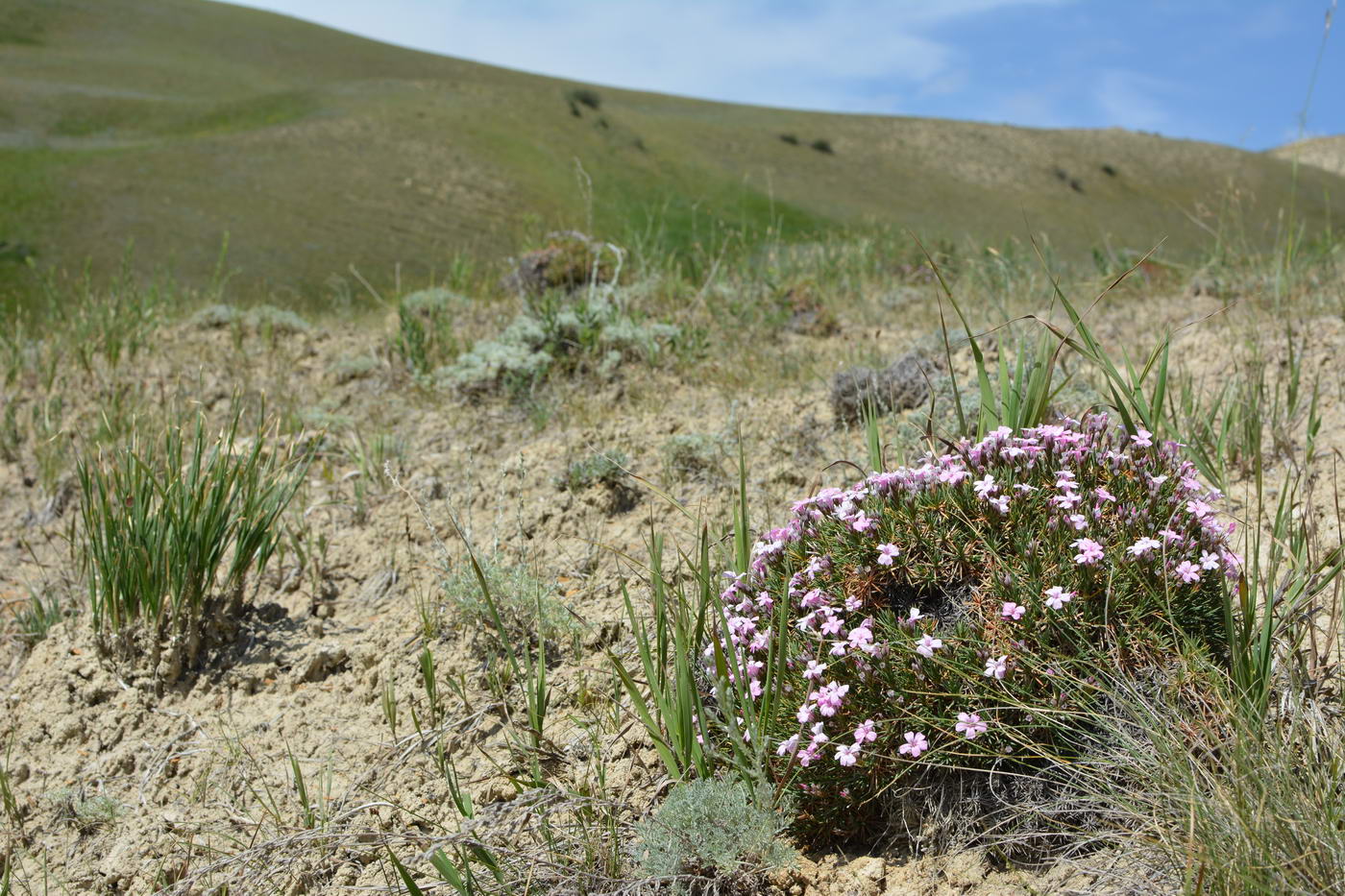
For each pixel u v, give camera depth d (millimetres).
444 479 5180
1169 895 2191
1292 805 2182
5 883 3045
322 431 4820
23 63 73688
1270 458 4156
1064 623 2652
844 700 2689
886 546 2781
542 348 6488
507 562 4270
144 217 35188
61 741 3713
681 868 2559
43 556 5234
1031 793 2566
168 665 3936
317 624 4125
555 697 3486
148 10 98125
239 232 34406
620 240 9484
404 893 2734
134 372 7016
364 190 42625
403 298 8336
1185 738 2459
